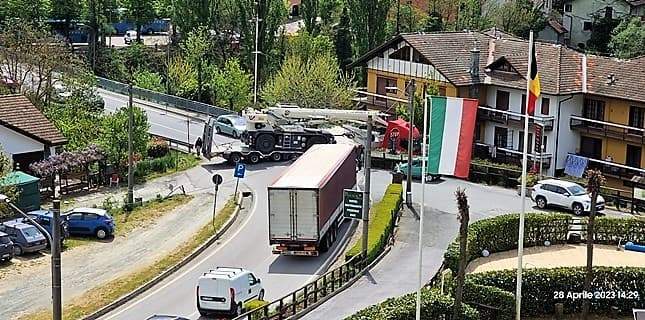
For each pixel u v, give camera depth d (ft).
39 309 200.54
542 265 216.95
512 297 177.47
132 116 293.64
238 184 300.20
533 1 560.20
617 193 298.56
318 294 195.52
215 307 190.49
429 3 571.28
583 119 337.72
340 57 511.81
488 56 371.35
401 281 207.31
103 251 241.76
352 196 217.77
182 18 516.32
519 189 306.14
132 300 206.90
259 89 459.32
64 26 577.02
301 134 335.47
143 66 537.24
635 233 238.27
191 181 313.53
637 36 481.87
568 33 535.19
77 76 389.80
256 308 179.52
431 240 242.99
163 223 266.16
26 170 305.53
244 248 243.19
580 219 239.09
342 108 399.24
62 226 245.86
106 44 586.04
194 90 456.04
